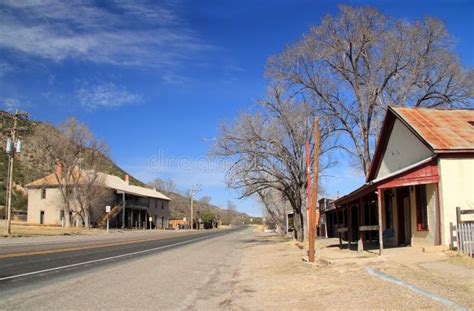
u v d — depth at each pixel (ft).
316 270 50.70
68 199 219.61
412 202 64.95
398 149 72.79
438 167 56.90
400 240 72.13
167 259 67.97
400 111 69.77
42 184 243.19
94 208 228.84
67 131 214.48
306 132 120.16
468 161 56.80
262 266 61.98
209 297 35.73
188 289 39.32
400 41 111.55
